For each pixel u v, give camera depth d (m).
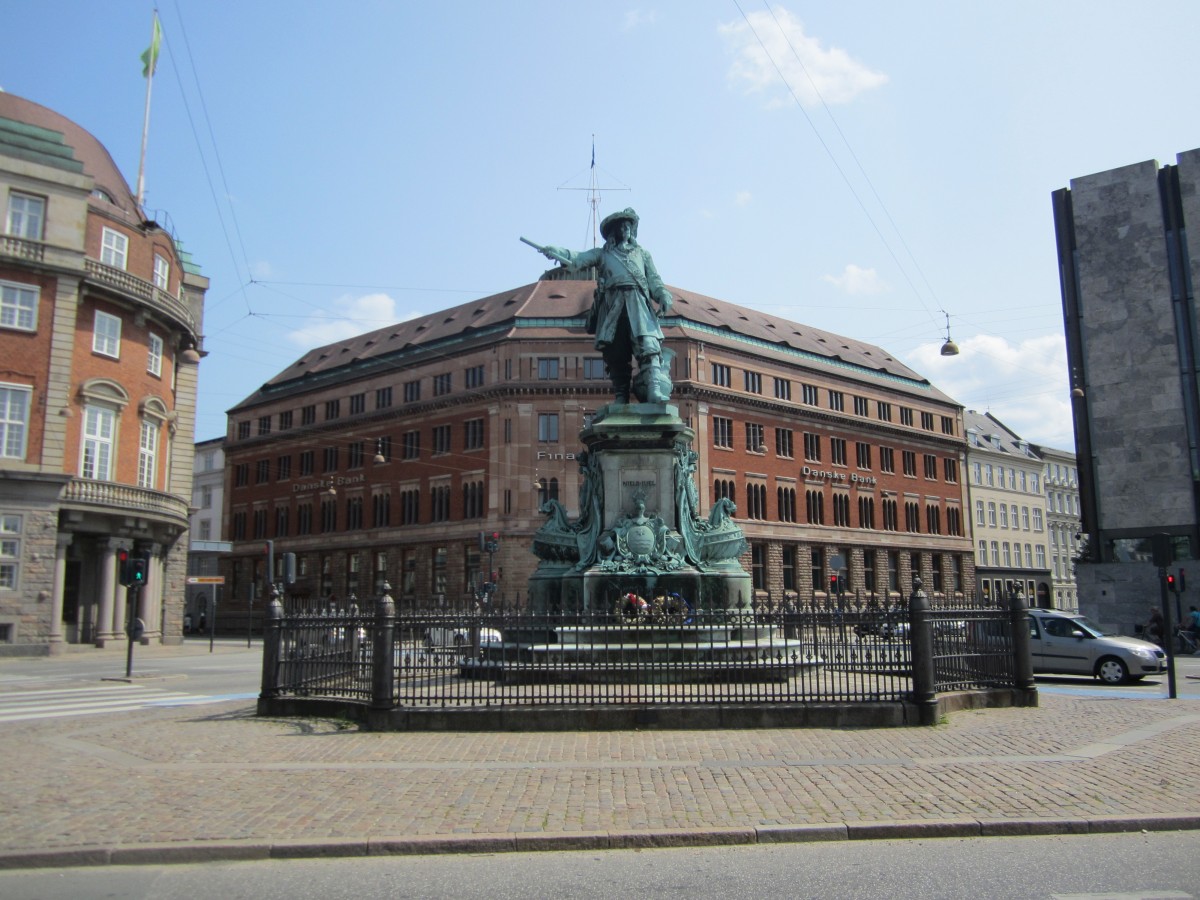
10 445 33.91
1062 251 45.22
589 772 9.39
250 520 81.19
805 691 12.81
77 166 36.12
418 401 67.75
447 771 9.48
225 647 44.97
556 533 17.27
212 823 7.58
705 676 13.61
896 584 77.56
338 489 73.00
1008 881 6.36
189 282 48.03
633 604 14.41
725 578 16.20
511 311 66.19
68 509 35.09
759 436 67.81
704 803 8.14
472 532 62.59
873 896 6.09
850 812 7.84
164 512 39.50
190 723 13.34
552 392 61.47
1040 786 8.77
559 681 12.70
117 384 37.75
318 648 13.95
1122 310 43.09
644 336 17.67
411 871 6.67
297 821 7.62
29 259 34.41
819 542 70.31
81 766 9.98
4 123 34.88
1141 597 41.28
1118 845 7.21
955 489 85.12
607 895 6.14
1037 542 95.00
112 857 6.88
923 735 11.57
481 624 12.65
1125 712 13.97
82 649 36.47
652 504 16.78
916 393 82.94
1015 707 14.31
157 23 42.50
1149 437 41.94
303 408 78.19
